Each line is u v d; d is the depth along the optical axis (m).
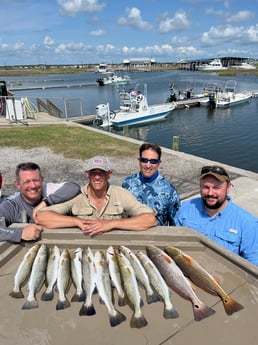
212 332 1.30
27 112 16.19
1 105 16.25
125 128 17.41
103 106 18.86
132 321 1.37
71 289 1.61
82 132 12.74
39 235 2.01
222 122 21.73
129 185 3.24
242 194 5.80
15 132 12.53
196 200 2.67
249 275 1.61
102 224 2.03
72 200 2.40
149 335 1.29
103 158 2.38
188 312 1.43
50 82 73.38
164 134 18.75
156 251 1.86
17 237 1.95
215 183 2.31
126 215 2.37
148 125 21.11
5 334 1.30
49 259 1.82
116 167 7.98
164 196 3.09
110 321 1.37
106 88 51.94
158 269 1.73
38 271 1.71
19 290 1.59
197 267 1.70
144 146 3.16
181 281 1.63
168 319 1.38
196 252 1.91
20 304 1.49
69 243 2.00
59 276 1.68
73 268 1.75
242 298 1.49
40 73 131.62
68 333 1.31
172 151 9.38
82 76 105.25
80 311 1.44
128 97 21.48
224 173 2.35
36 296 1.55
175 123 21.67
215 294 1.52
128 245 1.98
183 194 5.93
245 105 28.48
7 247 1.92
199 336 1.28
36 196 2.56
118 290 1.59
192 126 20.70
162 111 21.56
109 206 2.36
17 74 128.50
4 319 1.40
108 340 1.27
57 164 8.38
